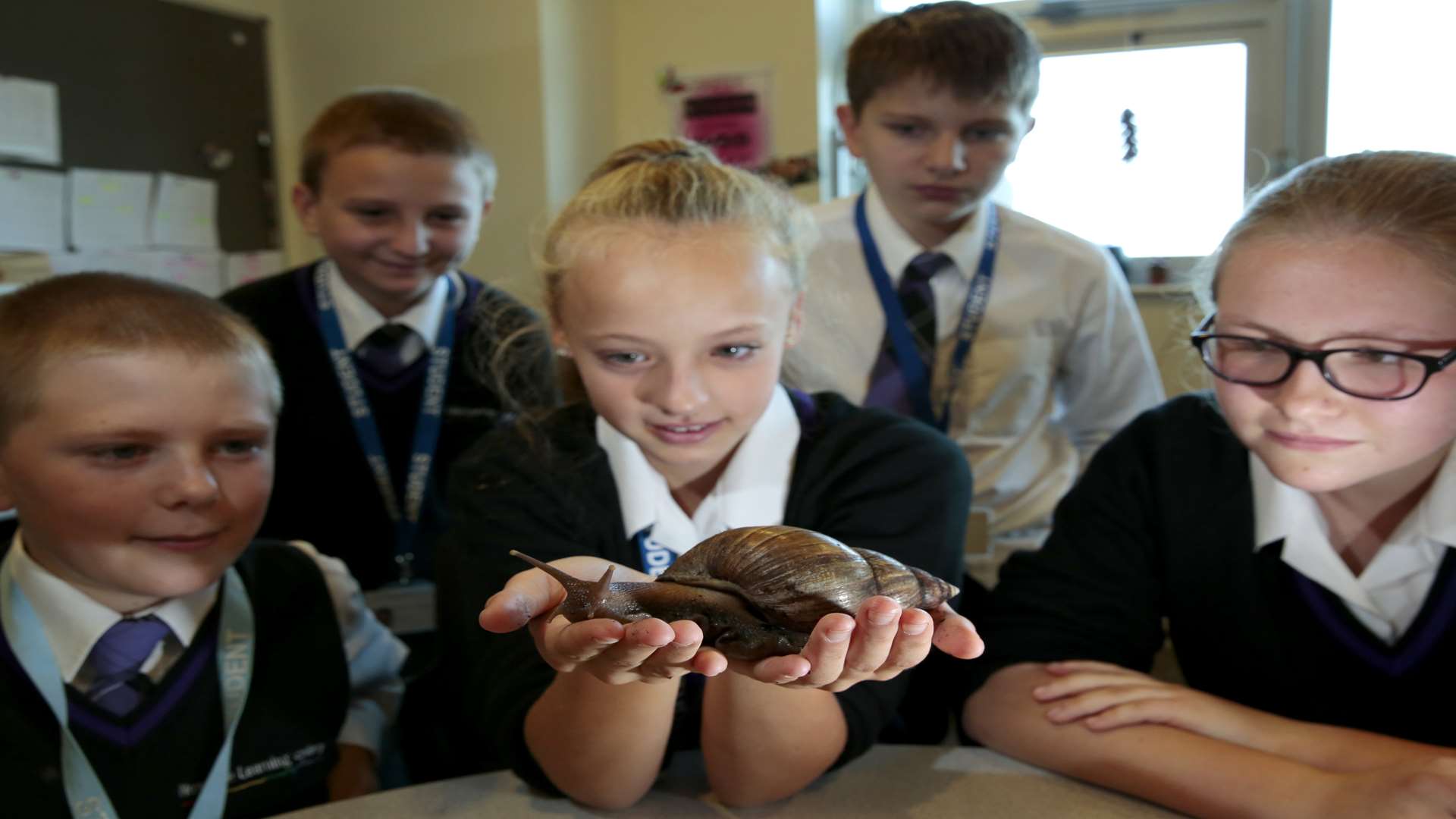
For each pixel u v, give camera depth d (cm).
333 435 113
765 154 171
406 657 91
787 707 51
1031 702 62
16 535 69
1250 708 62
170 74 162
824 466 67
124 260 157
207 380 64
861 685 58
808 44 166
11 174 143
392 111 109
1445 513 55
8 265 143
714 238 57
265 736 70
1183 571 66
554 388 89
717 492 65
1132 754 55
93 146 152
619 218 57
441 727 94
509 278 135
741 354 59
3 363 61
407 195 108
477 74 166
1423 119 151
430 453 114
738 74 171
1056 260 107
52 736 63
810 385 105
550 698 53
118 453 62
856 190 186
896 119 98
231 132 172
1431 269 49
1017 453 107
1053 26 164
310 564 79
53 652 64
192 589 65
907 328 104
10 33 142
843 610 43
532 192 165
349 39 174
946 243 105
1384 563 58
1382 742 54
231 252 173
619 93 181
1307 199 53
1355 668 60
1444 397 51
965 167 99
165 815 65
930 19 97
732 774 52
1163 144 158
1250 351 55
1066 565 68
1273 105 157
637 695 50
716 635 47
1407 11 149
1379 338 50
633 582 51
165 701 66
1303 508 60
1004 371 106
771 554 45
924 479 65
